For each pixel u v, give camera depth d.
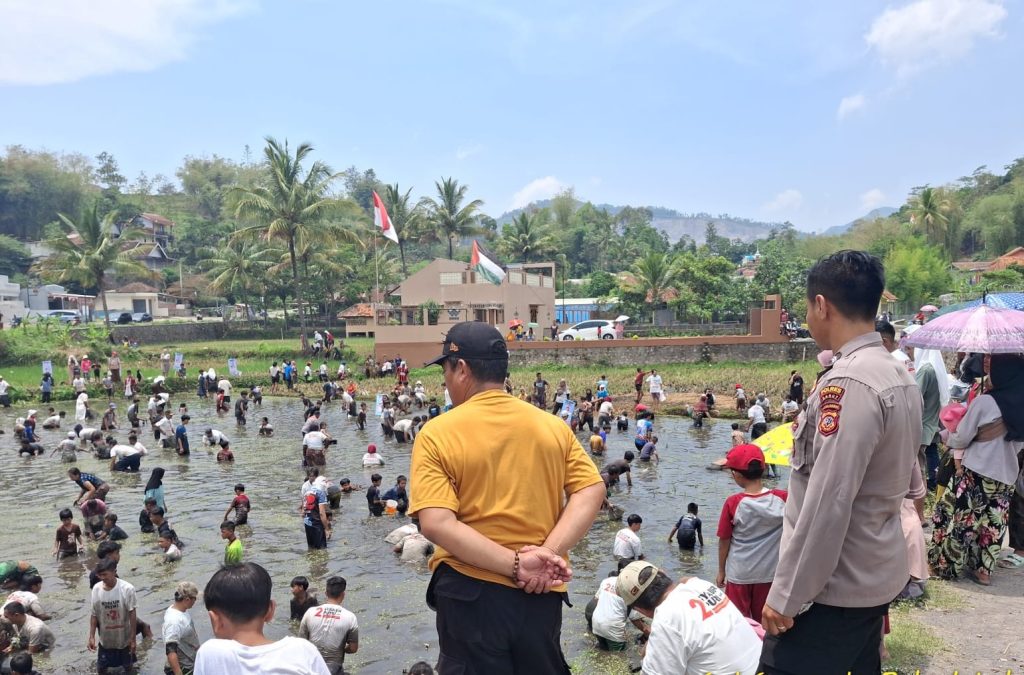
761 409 24.55
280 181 49.59
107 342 49.19
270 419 31.52
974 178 95.38
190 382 41.31
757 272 57.09
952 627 5.50
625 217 138.50
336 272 67.25
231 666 2.80
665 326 50.34
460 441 2.48
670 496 16.98
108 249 54.38
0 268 71.06
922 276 59.41
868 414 2.50
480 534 2.36
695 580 3.96
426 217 71.81
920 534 6.09
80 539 14.12
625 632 9.26
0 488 19.25
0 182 82.25
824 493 2.53
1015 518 6.95
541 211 105.69
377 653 9.42
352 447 24.69
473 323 2.71
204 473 20.70
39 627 9.87
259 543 14.29
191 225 96.56
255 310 75.62
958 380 10.17
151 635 10.20
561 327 56.84
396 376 42.53
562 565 2.42
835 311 2.77
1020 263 58.06
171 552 13.33
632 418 28.75
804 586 2.60
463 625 2.39
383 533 14.83
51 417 29.70
